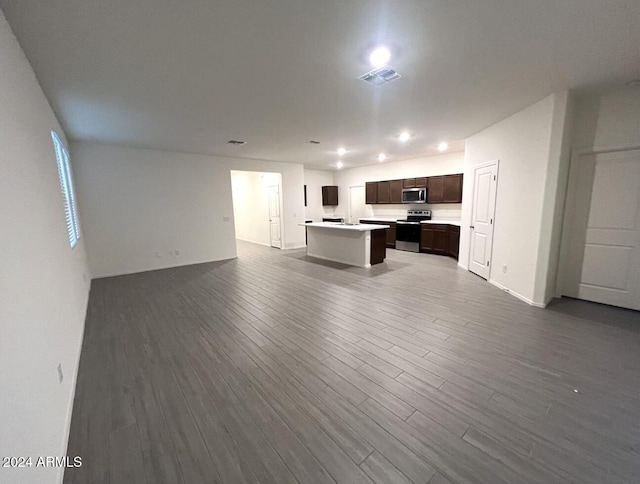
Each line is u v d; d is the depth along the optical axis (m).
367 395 1.90
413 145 5.67
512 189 3.79
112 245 5.23
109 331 2.92
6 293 1.09
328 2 1.57
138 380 2.11
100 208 5.07
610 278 3.33
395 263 5.96
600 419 1.65
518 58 2.27
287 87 2.73
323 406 1.81
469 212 5.06
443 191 6.90
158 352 2.50
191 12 1.63
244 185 9.54
